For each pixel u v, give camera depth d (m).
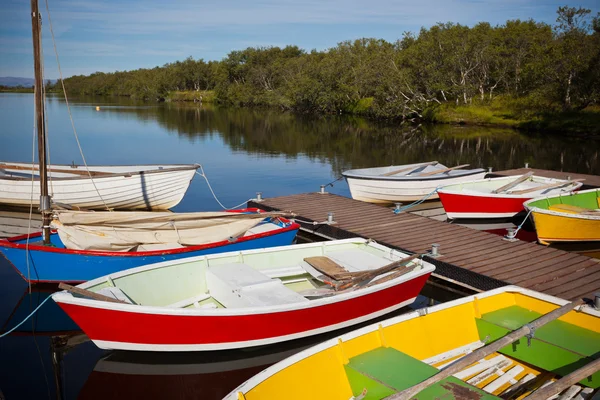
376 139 30.47
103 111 54.75
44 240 8.30
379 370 4.60
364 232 10.21
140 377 5.90
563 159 22.62
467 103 41.69
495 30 46.50
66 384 5.66
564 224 9.97
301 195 13.84
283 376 4.23
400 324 5.22
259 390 3.97
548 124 33.75
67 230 7.83
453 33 42.16
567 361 4.98
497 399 4.17
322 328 6.36
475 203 11.83
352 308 6.46
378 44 55.62
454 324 5.59
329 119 45.16
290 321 5.98
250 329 5.83
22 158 21.33
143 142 28.20
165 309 5.45
